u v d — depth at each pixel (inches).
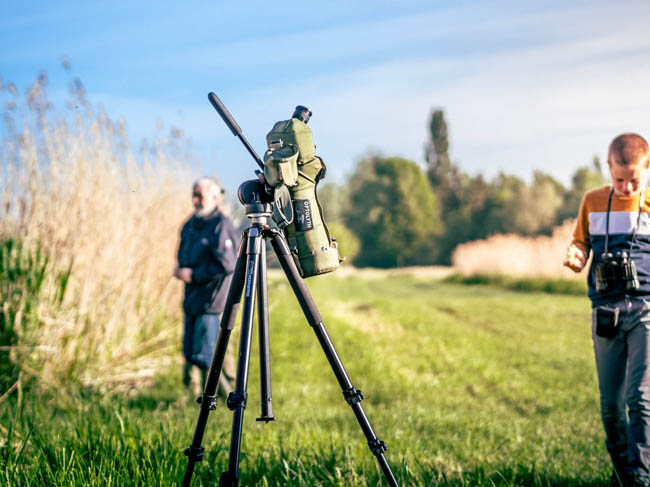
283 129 117.3
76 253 281.0
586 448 200.4
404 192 3171.8
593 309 162.6
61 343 265.4
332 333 451.8
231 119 116.6
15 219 273.4
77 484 127.5
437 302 761.6
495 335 489.4
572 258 165.9
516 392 305.6
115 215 309.3
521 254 1132.5
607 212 161.5
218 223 240.4
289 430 202.5
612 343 158.2
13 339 254.1
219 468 148.9
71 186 288.2
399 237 3122.5
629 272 154.2
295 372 329.7
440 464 176.6
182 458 144.9
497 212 2970.0
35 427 158.9
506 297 863.7
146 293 332.8
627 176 154.4
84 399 235.3
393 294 986.7
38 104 282.4
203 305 239.3
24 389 237.3
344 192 3779.5
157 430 175.0
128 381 277.3
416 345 438.3
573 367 367.6
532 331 510.9
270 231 116.6
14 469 134.8
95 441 149.7
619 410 159.5
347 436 199.0
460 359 386.9
